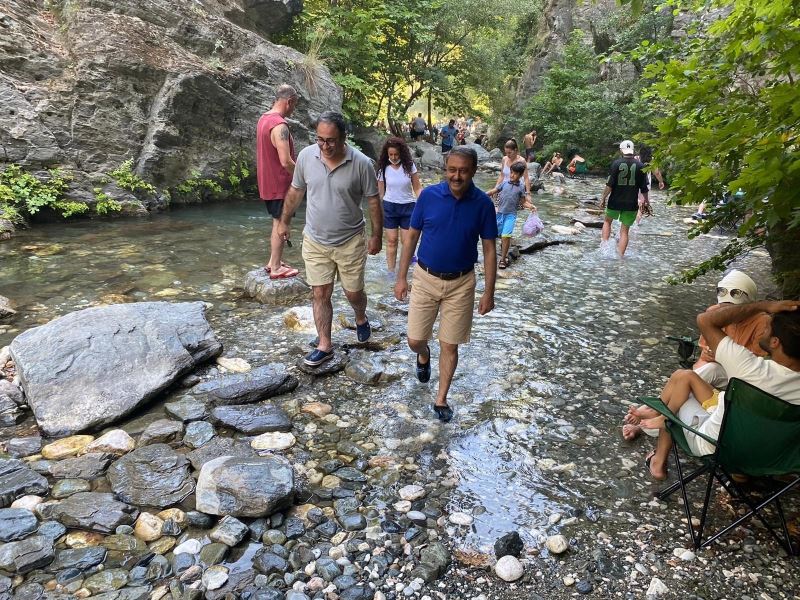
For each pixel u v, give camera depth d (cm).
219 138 1164
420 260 377
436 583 258
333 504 308
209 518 286
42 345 404
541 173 2186
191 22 1166
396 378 451
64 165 941
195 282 661
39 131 916
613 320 595
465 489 325
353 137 1712
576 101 2245
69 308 559
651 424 364
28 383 377
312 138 1353
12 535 269
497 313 608
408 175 679
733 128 251
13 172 877
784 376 291
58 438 357
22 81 942
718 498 323
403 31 2098
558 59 2669
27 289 607
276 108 597
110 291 613
